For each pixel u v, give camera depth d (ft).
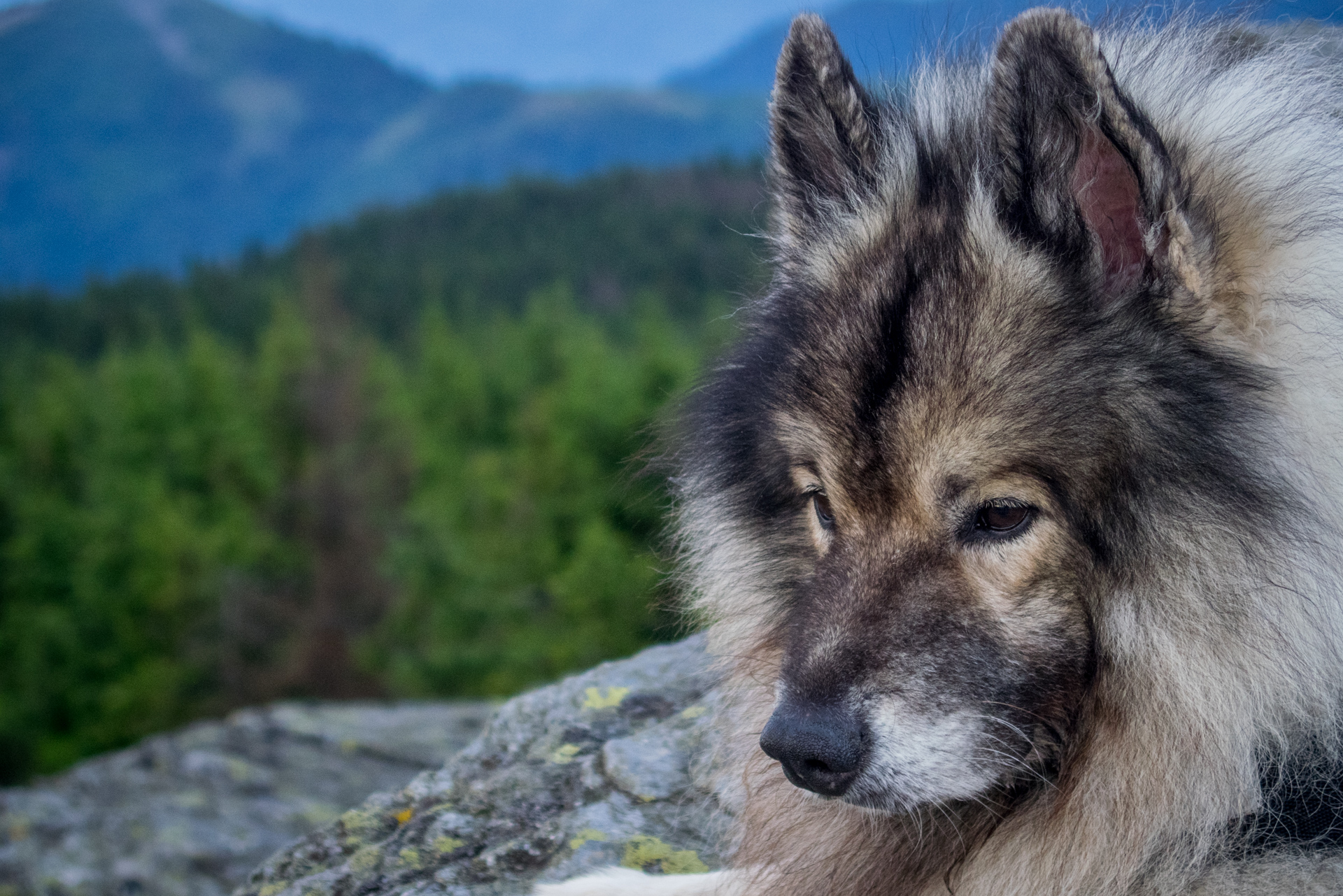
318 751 9.16
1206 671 2.68
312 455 40.52
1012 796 2.88
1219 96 2.88
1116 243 2.72
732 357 3.21
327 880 3.41
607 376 32.42
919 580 2.73
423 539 26.71
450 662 23.56
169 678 28.12
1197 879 2.71
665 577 3.49
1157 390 2.66
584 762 3.64
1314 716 2.69
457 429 47.55
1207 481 2.66
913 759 2.68
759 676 3.11
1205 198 2.69
